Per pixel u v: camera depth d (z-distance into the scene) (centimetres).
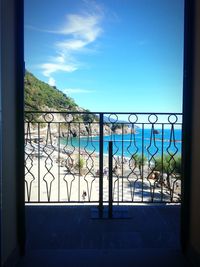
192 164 248
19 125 245
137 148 387
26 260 243
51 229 309
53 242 278
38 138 394
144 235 294
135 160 395
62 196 443
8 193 222
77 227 314
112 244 274
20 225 248
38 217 344
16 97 242
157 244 275
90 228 312
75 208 377
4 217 212
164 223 327
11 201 230
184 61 248
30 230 306
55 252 258
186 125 251
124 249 264
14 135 239
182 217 255
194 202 242
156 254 255
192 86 247
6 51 216
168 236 292
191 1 242
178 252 259
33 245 272
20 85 243
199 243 229
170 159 385
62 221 332
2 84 207
